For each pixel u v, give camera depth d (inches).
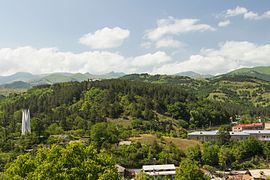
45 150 1923.0
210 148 6092.5
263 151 6515.8
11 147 5890.8
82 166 1764.3
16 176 1754.4
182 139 7249.0
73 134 6968.5
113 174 1765.5
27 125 6776.6
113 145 5969.5
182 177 3740.2
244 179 5088.6
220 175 5467.5
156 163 5580.7
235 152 6259.8
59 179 1695.4
